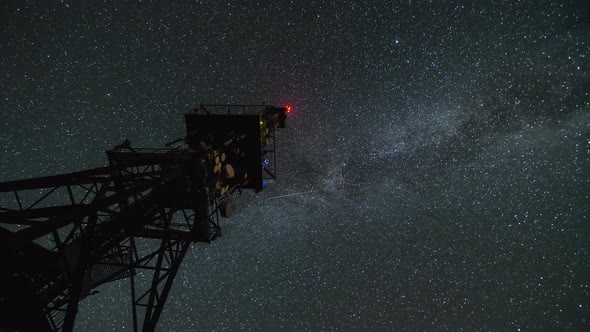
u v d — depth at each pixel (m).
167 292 6.71
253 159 9.41
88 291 5.79
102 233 5.50
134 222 6.32
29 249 4.23
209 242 7.64
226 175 8.33
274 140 10.30
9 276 3.68
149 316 6.52
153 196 6.83
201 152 7.25
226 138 8.65
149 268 6.95
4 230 3.68
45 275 4.66
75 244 5.05
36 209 4.63
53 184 5.71
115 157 7.01
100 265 6.45
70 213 4.18
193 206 7.29
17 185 5.43
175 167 6.84
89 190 6.38
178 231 7.70
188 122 9.24
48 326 4.05
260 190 9.71
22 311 3.81
